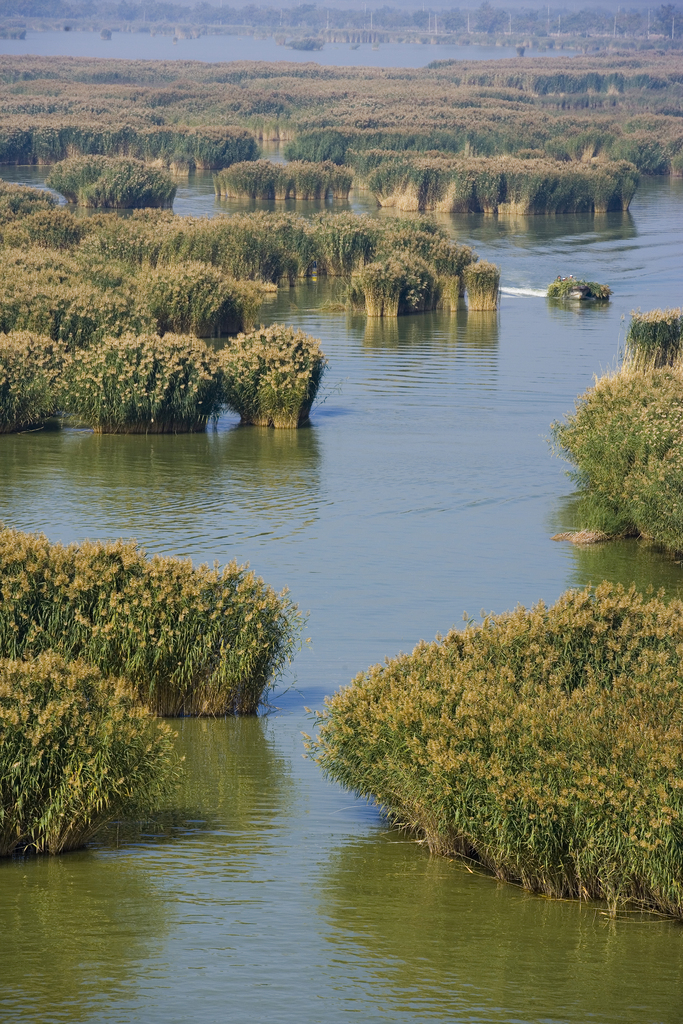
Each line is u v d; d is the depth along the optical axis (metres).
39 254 111.94
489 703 28.48
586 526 60.12
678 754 25.62
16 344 79.81
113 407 77.94
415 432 78.44
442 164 195.25
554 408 84.56
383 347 104.25
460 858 28.73
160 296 104.44
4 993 21.84
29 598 36.50
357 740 29.78
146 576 37.41
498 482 67.56
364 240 138.50
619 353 100.81
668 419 59.56
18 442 76.25
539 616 34.75
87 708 28.94
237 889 26.47
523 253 154.88
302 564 52.59
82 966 22.95
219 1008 21.52
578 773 25.80
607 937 24.73
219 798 31.73
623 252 157.00
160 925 24.67
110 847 28.69
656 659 32.78
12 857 28.06
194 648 36.94
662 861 25.09
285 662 41.69
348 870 27.66
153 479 66.94
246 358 80.69
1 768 27.47
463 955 23.78
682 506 54.97
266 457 72.44
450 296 123.44
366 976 22.84
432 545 56.22
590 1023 21.39
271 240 130.62
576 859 25.94
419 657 32.12
